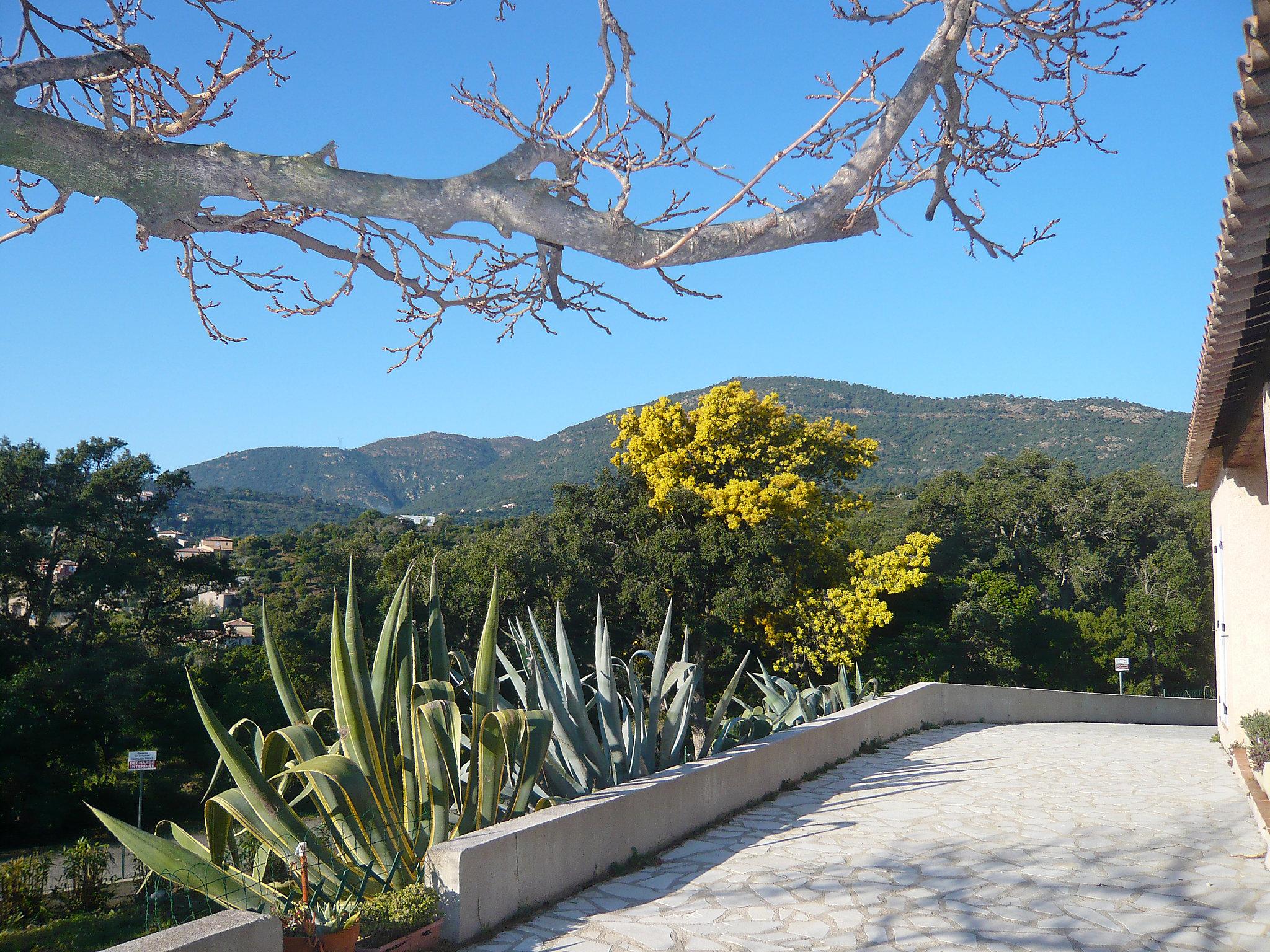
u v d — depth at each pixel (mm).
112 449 41906
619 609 29750
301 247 4082
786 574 27844
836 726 11438
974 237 4918
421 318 4238
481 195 3332
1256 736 8195
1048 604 67062
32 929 12258
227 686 37250
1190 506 66875
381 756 6062
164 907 5664
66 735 32594
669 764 8328
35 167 3123
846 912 5570
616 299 4234
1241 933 5105
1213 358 6789
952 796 9203
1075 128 4754
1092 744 13367
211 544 103125
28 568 39250
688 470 29891
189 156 3236
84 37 3445
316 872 5512
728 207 3238
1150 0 4219
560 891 5938
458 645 28609
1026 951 4883
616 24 3395
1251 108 3186
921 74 3637
